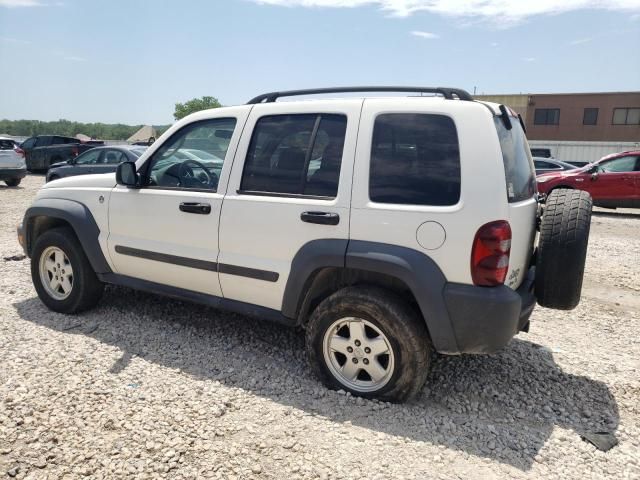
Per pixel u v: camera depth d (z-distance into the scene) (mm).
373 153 3201
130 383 3465
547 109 39281
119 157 12789
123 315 4715
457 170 2977
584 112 38281
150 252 4109
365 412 3188
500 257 2891
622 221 12930
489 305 2889
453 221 2932
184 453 2750
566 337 4645
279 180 3529
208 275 3854
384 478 2605
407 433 2988
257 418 3104
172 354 3949
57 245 4586
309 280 3410
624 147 31094
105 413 3088
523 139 3721
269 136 3623
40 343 4051
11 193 15164
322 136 3404
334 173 3312
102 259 4438
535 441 2967
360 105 3312
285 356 3979
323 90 3668
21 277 5906
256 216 3547
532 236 3551
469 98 3219
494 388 3594
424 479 2605
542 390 3590
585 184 13953
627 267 7492
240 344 4176
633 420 3238
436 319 3012
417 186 3064
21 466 2607
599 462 2791
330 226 3254
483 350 3016
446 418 3160
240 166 3688
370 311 3168
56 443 2797
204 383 3504
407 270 3008
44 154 22906
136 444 2809
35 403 3166
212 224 3758
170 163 4094
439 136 3053
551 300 3389
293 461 2717
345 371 3404
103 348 4004
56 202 4598
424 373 3201
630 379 3789
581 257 3295
